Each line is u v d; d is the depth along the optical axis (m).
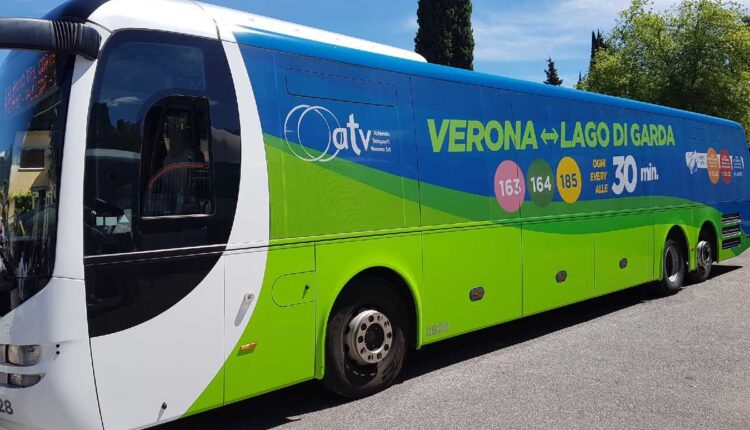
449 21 30.34
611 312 8.85
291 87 4.66
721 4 27.11
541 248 7.05
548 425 4.61
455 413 4.87
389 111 5.41
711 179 11.11
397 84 5.52
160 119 3.91
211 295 4.08
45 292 3.44
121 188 3.70
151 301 3.79
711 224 11.09
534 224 6.96
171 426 4.79
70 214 3.50
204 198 4.08
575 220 7.61
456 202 5.98
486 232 6.31
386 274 5.43
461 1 30.47
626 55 29.06
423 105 5.74
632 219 8.77
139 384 3.72
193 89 4.08
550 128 7.30
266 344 4.39
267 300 4.40
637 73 28.52
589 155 7.95
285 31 4.89
